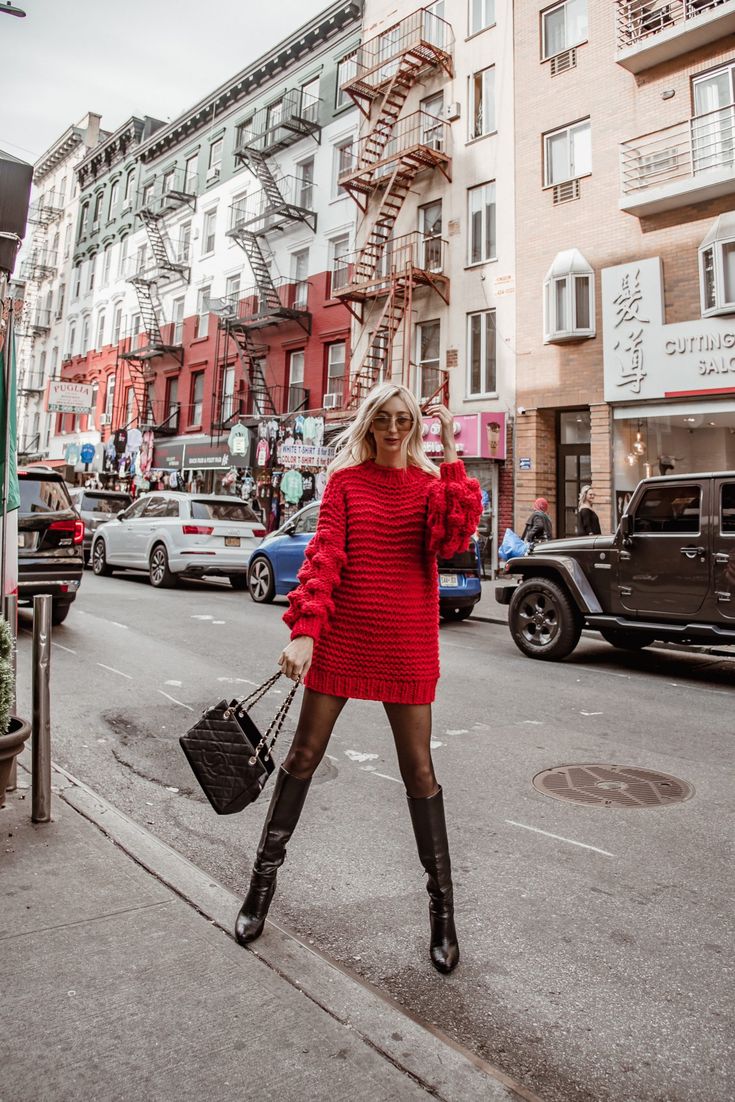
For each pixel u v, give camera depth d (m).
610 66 16.44
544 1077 2.03
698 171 14.76
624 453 15.90
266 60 26.67
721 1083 2.01
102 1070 1.87
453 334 19.50
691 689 7.32
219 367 28.80
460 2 19.83
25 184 4.32
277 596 14.07
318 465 20.27
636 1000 2.38
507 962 2.59
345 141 23.83
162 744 5.11
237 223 25.56
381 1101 1.81
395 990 2.42
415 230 20.20
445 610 12.02
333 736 5.41
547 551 8.85
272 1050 1.97
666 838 3.70
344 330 23.19
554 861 3.43
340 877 3.23
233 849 3.49
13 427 4.30
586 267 16.30
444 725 5.79
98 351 38.09
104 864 3.00
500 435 17.78
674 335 14.82
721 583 7.36
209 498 14.90
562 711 6.31
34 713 3.41
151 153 34.50
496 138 18.77
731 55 14.63
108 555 16.38
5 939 2.42
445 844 2.57
